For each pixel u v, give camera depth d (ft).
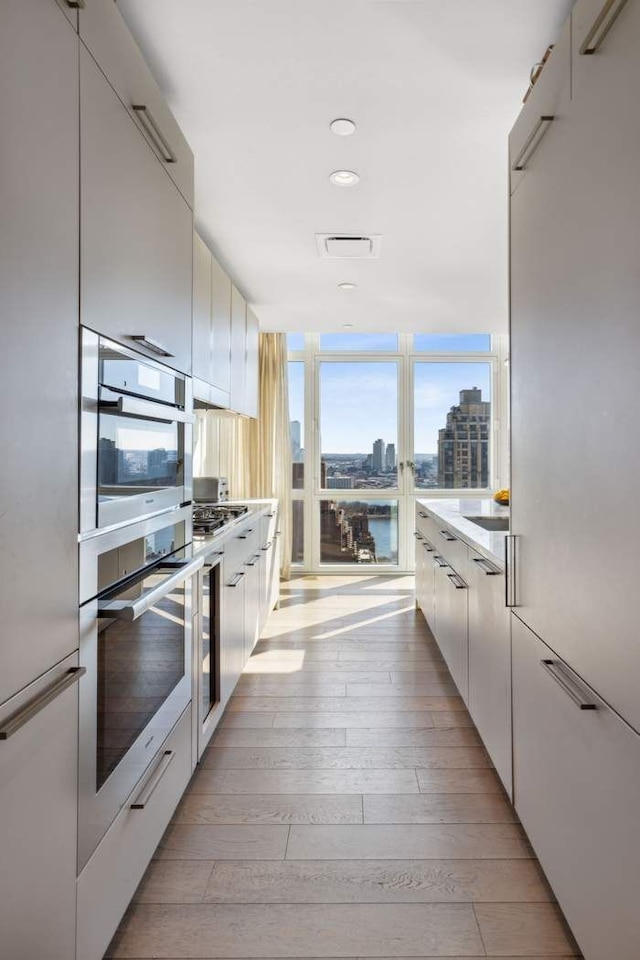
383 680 10.00
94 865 3.92
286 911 4.82
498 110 5.95
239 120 6.16
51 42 3.30
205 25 4.75
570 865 4.22
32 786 3.14
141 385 4.85
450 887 5.09
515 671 5.59
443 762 7.26
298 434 19.06
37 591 3.18
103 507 4.08
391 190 7.77
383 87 5.58
